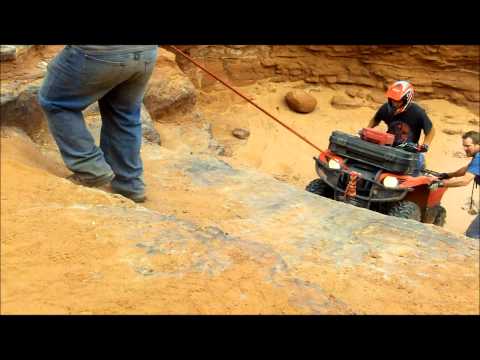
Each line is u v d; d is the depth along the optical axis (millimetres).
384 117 7965
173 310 2859
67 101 4098
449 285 3732
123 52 3977
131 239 3367
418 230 4629
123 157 4598
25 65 5539
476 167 6902
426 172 7891
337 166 7426
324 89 15492
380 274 3801
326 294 3303
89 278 2973
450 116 14750
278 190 5566
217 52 14297
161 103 9391
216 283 3107
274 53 15062
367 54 15281
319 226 4648
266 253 3551
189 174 5840
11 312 2658
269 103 14656
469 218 10719
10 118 4789
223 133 13227
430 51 14914
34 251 3080
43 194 3715
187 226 3701
